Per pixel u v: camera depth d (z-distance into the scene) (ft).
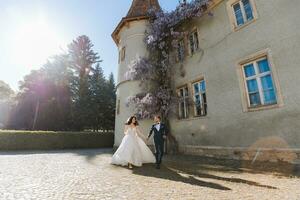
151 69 45.50
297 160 22.09
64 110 97.50
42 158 32.76
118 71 54.39
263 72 27.66
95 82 131.75
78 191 13.83
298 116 22.62
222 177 18.48
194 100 39.50
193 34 41.68
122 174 19.89
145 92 45.50
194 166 24.84
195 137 36.99
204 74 36.88
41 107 93.91
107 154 41.16
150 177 18.52
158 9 52.01
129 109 46.42
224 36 33.73
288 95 23.86
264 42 27.17
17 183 15.94
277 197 12.48
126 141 25.70
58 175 19.13
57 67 112.68
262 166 23.22
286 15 24.94
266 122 25.86
